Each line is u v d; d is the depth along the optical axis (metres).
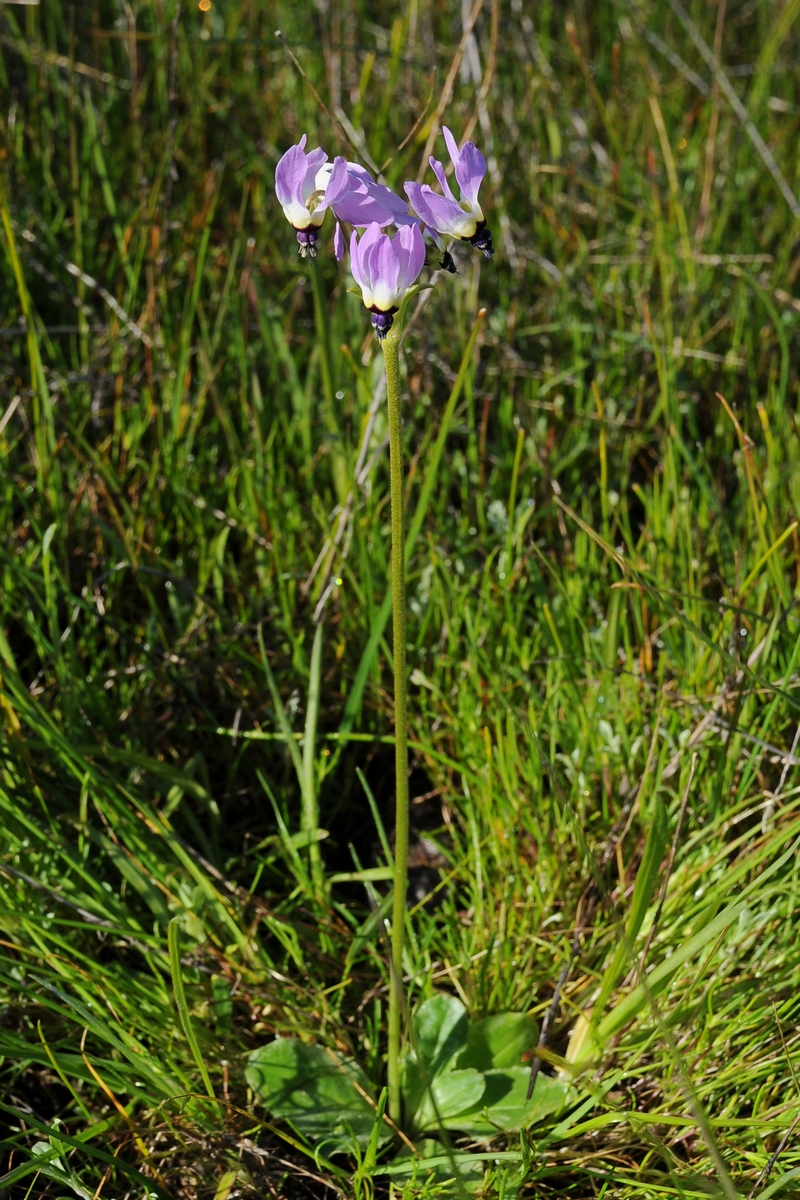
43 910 0.64
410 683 0.74
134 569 0.75
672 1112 0.61
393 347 0.52
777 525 0.76
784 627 0.70
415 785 0.75
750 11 1.50
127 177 1.07
